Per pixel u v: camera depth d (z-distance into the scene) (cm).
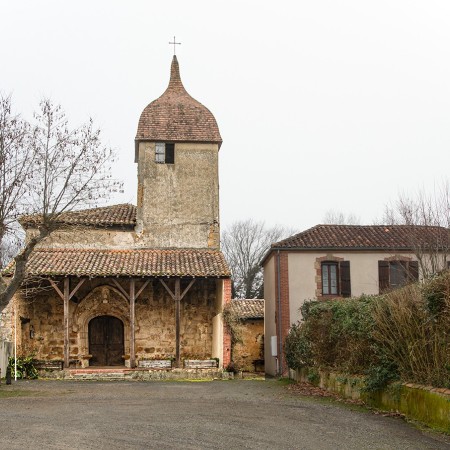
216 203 3050
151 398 1605
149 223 2995
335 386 1692
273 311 2866
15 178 1933
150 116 3098
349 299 1694
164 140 3050
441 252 2533
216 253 2881
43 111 2342
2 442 932
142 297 2830
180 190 3041
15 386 2028
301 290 2758
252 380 2402
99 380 2395
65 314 2534
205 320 2855
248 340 3284
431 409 1061
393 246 2794
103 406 1402
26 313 2717
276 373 2691
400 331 1202
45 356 2725
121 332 2839
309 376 1953
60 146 1998
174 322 2831
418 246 2445
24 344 2708
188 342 2827
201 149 3084
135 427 1070
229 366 2517
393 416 1195
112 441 935
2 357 2339
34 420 1160
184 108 3139
